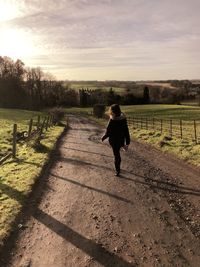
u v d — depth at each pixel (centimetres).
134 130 3359
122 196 918
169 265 546
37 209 814
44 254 588
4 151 1653
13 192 922
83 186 1026
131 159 1511
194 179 1106
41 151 1661
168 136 2378
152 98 15612
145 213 784
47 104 13650
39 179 1111
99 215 772
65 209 814
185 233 671
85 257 576
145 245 618
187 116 7675
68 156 1600
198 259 565
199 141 2083
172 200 879
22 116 6009
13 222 717
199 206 830
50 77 13962
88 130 3734
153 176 1153
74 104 15488
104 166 1342
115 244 623
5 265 553
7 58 12356
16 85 11819
